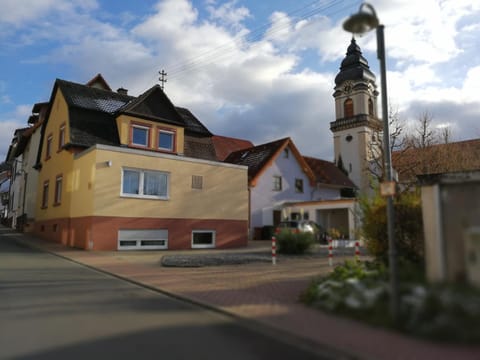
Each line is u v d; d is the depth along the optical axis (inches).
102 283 410.6
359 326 240.2
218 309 290.7
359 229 478.9
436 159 1204.5
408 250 378.0
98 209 718.5
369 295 263.9
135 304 312.5
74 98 931.3
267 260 602.2
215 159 1125.1
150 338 222.7
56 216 909.8
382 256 386.0
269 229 1184.8
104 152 733.3
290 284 397.4
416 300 231.8
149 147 952.3
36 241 906.7
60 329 236.1
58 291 358.0
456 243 247.6
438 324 211.0
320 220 1272.1
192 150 1085.8
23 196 1320.1
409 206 382.3
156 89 982.4
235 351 204.1
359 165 1990.7
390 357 188.2
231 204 916.0
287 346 214.1
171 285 390.9
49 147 1031.6
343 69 2156.7
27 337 219.6
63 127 936.3
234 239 909.2
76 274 465.7
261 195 1251.8
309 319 257.4
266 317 263.3
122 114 919.7
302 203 1221.1
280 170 1330.0
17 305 297.6
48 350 199.0
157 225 788.0
